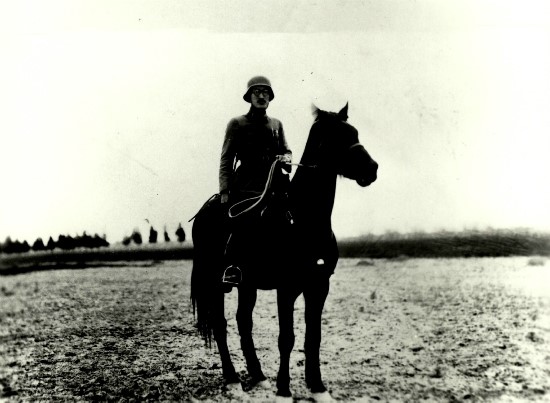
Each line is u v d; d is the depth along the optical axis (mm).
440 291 7215
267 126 4160
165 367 4598
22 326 6051
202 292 4262
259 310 6820
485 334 5414
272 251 3623
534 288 7125
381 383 4141
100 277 8609
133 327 5941
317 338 3660
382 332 5582
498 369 4457
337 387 4051
